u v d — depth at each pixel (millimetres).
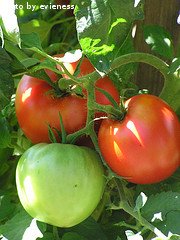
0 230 334
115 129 315
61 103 331
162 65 349
